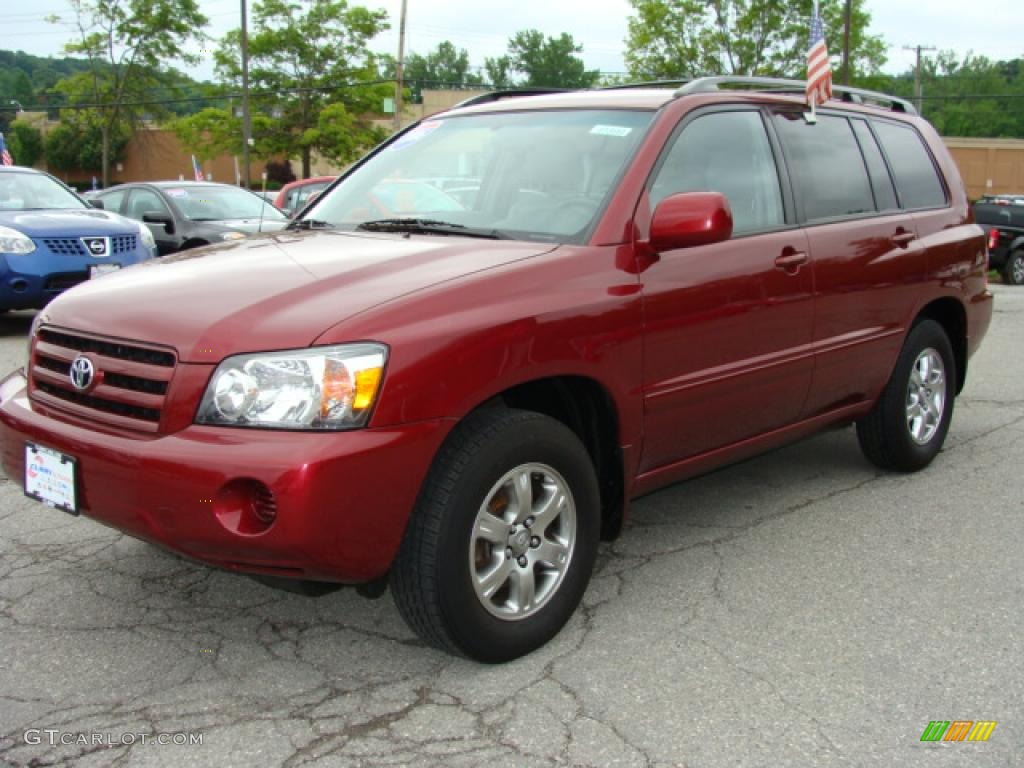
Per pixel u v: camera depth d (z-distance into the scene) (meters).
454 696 3.12
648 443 3.77
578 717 3.00
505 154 4.17
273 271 3.38
